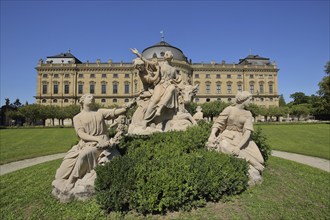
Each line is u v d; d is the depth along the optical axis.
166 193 3.94
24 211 4.68
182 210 4.05
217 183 4.31
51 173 7.86
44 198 5.05
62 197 4.65
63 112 59.06
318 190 5.83
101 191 4.19
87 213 4.11
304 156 12.67
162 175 4.07
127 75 77.56
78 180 4.77
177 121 7.45
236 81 80.62
